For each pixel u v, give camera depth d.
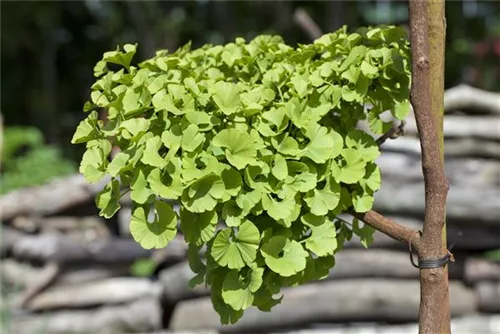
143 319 3.43
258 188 1.33
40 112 13.36
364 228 1.59
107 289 3.55
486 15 9.41
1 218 3.83
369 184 1.48
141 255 3.62
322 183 1.43
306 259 1.46
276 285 1.44
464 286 3.29
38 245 3.64
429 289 1.38
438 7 1.43
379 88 1.52
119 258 3.61
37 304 3.55
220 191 1.28
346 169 1.42
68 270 3.62
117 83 1.49
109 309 3.52
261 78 1.64
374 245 3.26
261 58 1.67
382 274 3.24
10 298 3.56
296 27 9.95
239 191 1.33
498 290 3.20
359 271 3.23
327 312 3.22
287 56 1.65
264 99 1.43
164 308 3.52
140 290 3.53
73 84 14.32
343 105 1.53
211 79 1.50
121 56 1.51
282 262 1.36
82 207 4.00
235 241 1.32
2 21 11.68
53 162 4.96
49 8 12.41
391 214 3.27
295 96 1.44
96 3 13.02
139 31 10.13
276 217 1.33
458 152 3.50
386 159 3.36
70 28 13.80
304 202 1.43
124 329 3.46
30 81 13.50
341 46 1.57
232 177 1.31
